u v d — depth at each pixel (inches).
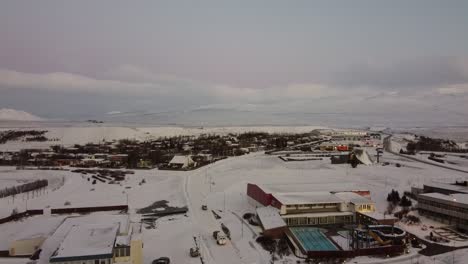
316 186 3016.7
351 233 2180.1
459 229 2314.2
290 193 2699.3
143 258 1825.8
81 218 2015.3
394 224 2282.2
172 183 3818.9
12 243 1856.5
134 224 2076.8
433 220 2498.8
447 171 4606.3
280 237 2142.0
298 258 1860.2
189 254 1884.8
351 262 1795.0
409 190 3415.4
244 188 3535.9
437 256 1881.2
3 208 2802.7
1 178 4313.5
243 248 1985.7
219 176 4232.3
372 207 2466.8
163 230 2283.5
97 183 3865.7
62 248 1520.7
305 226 2365.9
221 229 2325.3
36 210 2679.6
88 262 1464.1
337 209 2517.2
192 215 2635.3
